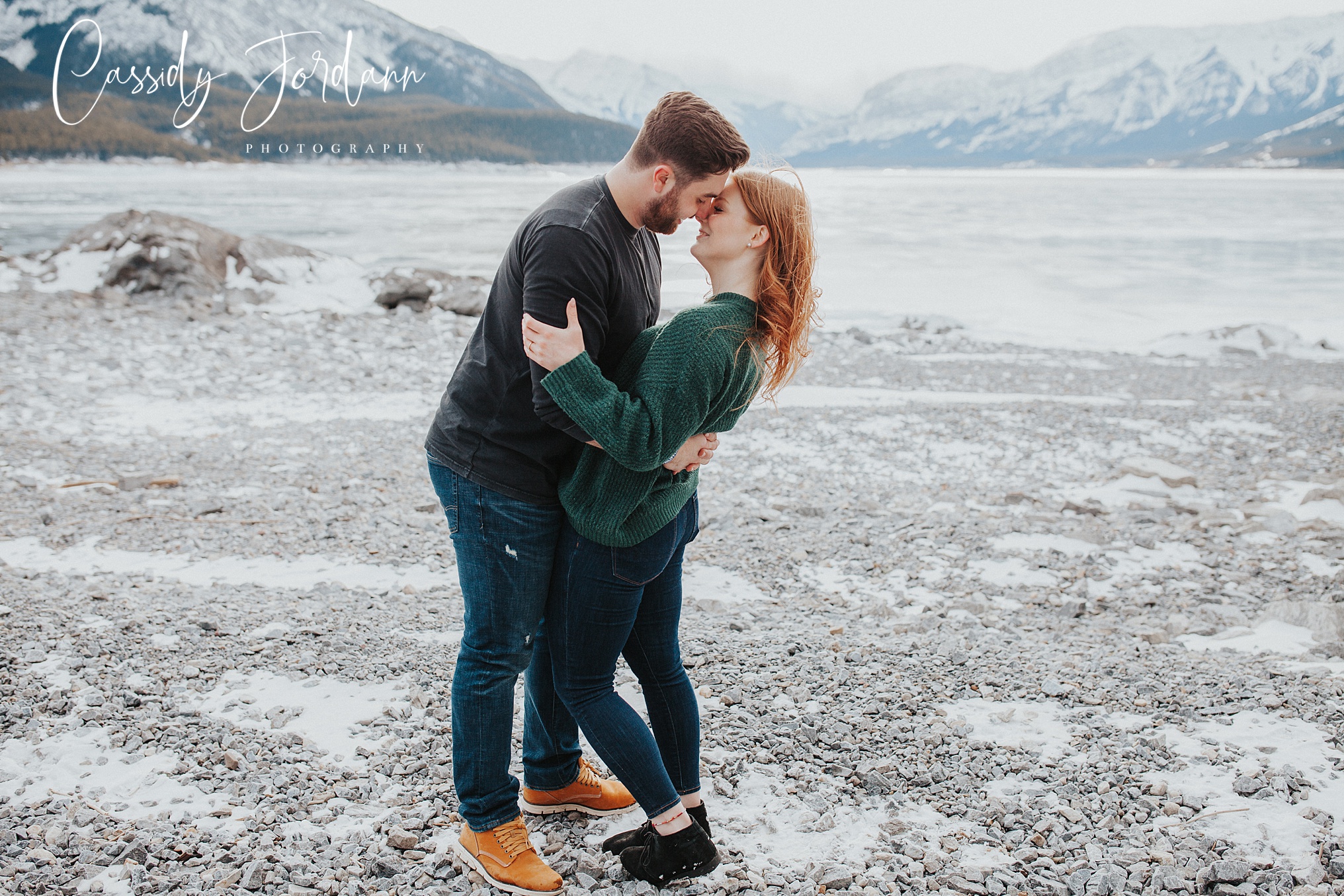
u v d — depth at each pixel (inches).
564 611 95.2
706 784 121.7
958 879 100.0
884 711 143.6
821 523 271.4
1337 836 107.1
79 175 4539.9
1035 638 185.6
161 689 144.3
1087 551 248.8
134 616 174.6
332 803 114.3
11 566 206.1
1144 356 637.9
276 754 126.0
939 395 491.2
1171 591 219.9
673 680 102.7
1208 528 269.9
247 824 109.3
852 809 116.3
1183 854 104.3
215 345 520.1
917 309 836.0
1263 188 5004.9
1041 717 143.5
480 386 91.4
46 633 163.8
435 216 1863.9
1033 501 300.0
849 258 1250.0
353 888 97.6
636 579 93.4
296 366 486.3
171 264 658.8
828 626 189.0
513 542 92.6
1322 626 188.2
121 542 228.4
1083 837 108.7
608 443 83.0
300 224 1598.2
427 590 204.2
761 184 90.2
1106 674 161.9
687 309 88.8
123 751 125.7
